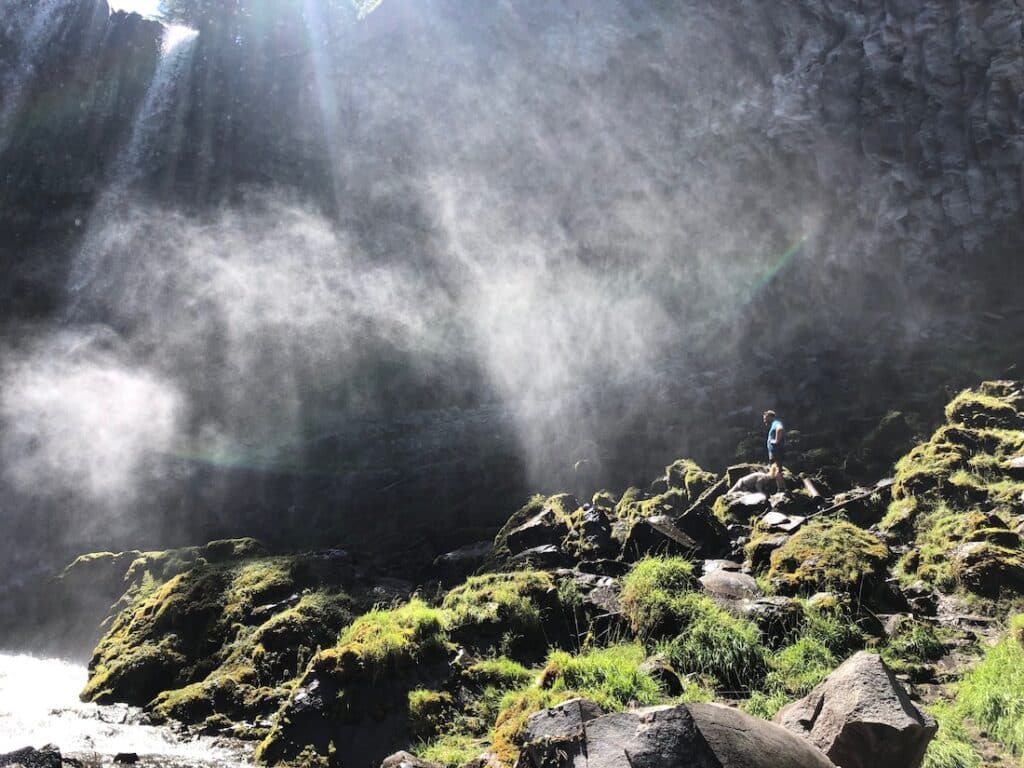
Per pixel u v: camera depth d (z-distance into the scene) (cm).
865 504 986
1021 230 1471
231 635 795
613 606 742
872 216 1617
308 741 584
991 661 574
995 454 979
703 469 1234
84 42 2336
